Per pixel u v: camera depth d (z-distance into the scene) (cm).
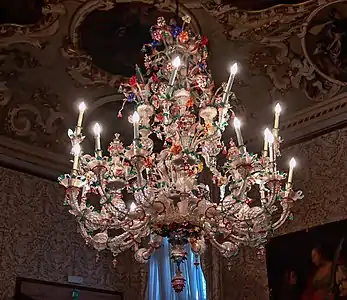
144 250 566
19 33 711
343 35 721
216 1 690
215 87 802
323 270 760
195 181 556
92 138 877
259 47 759
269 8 696
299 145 860
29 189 853
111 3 685
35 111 821
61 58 758
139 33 727
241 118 862
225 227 545
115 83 802
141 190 502
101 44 739
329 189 805
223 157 899
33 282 802
